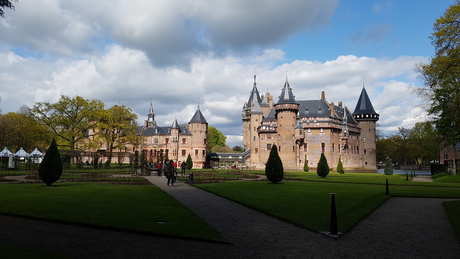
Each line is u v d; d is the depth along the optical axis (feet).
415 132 324.80
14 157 181.47
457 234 36.24
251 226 38.99
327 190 77.82
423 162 375.04
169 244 30.76
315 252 29.32
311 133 286.66
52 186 81.97
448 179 118.11
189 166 208.95
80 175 128.26
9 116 249.55
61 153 175.11
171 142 319.88
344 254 28.96
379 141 367.86
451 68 99.71
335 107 328.90
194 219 41.09
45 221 39.83
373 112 322.34
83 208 47.44
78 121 202.69
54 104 193.16
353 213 47.03
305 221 40.73
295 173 168.96
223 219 42.83
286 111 270.87
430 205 58.39
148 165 178.29
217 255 27.76
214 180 111.86
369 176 150.00
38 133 188.14
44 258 24.91
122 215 42.50
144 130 352.08
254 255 28.04
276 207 50.75
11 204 50.39
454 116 116.37
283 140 269.44
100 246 29.66
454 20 98.37
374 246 31.71
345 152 299.38
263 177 134.62
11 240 31.14
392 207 55.93
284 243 31.96
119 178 113.50
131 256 26.89
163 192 71.00
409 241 33.73
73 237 32.65
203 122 322.55
